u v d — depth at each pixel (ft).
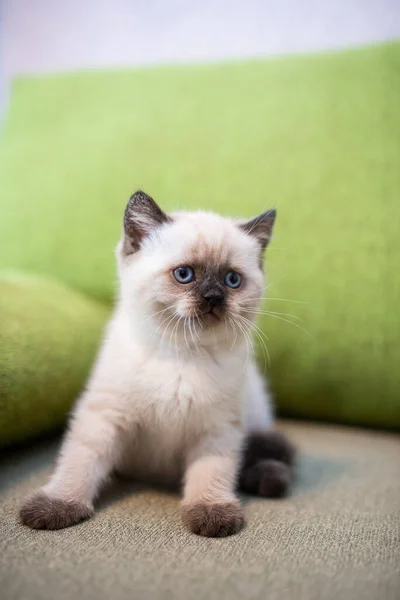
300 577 0.98
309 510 1.22
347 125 1.81
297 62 1.92
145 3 2.43
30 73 2.22
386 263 1.70
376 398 1.69
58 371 1.48
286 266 1.75
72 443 1.24
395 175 1.75
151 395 1.26
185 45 2.41
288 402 1.78
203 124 1.90
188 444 1.31
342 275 1.72
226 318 1.27
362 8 2.20
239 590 0.94
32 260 1.91
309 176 1.79
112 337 1.34
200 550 1.05
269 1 2.29
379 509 1.23
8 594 0.91
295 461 1.46
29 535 1.07
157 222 1.32
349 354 1.70
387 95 1.81
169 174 1.87
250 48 2.34
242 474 1.33
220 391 1.28
